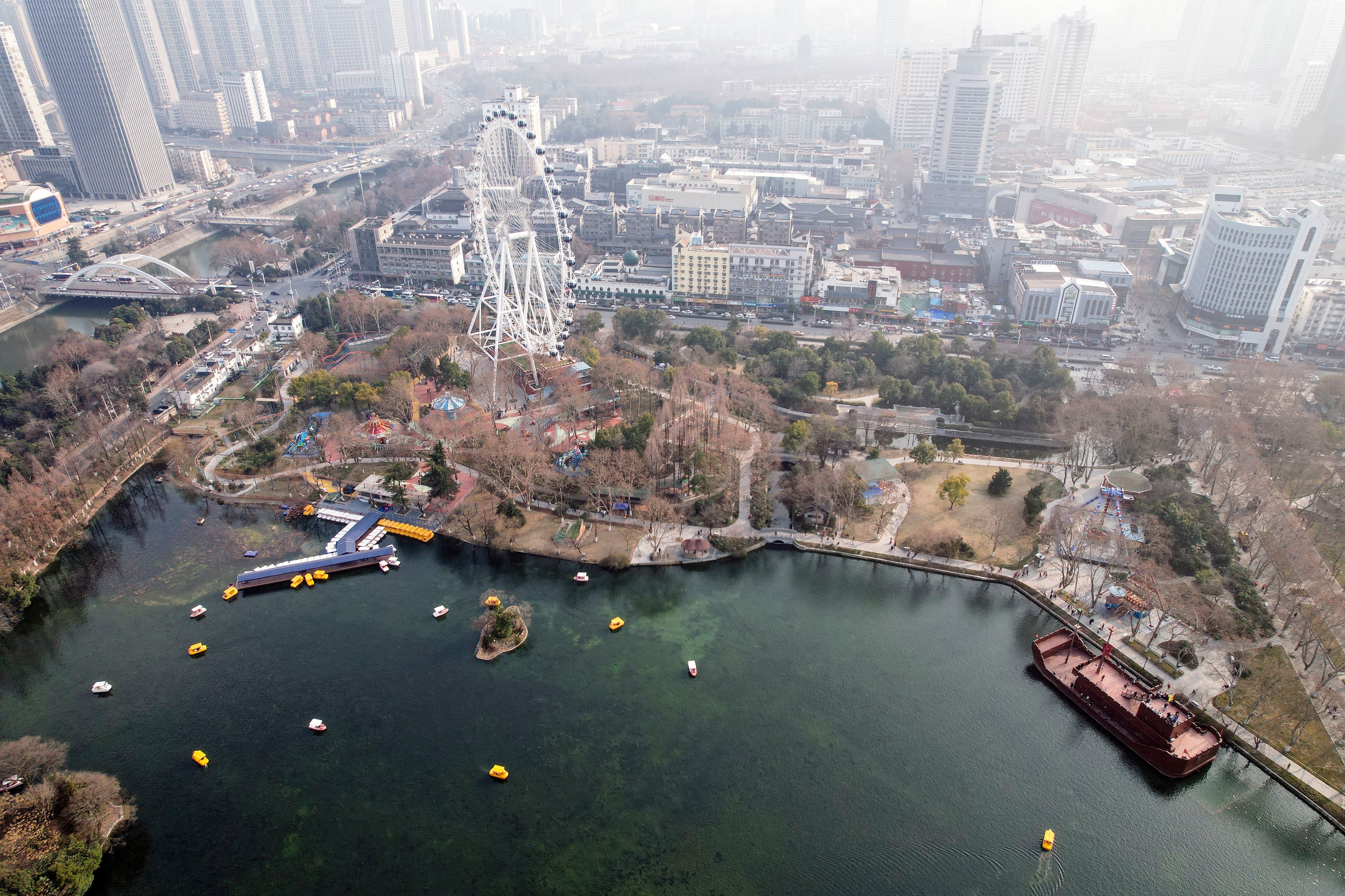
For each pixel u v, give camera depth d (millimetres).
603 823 192375
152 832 188500
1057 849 187875
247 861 182625
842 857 185375
